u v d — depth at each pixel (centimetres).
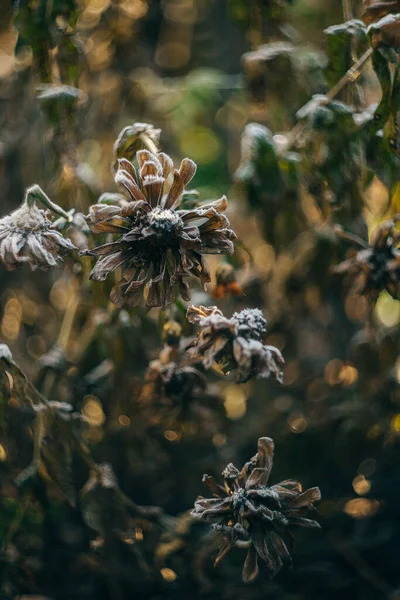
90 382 76
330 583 81
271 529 58
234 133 92
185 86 85
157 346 78
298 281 76
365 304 76
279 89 75
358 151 68
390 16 62
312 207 76
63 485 69
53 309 84
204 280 55
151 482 84
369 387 78
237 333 56
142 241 54
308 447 81
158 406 71
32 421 74
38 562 76
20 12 67
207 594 78
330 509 81
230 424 77
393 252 65
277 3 73
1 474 73
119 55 80
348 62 68
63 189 70
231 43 94
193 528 79
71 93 67
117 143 62
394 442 81
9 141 82
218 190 90
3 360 64
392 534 83
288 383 85
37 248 57
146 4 79
